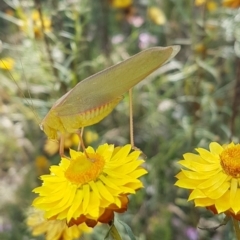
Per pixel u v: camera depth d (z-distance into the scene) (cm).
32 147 60
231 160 30
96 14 67
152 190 53
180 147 56
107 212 30
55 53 56
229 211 29
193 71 57
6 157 61
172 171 55
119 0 66
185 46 66
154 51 30
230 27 53
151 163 54
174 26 64
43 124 31
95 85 30
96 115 31
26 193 54
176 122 61
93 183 30
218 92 57
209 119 59
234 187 30
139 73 30
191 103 60
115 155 31
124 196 30
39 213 38
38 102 54
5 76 54
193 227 49
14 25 63
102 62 59
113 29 70
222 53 57
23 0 54
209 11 58
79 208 30
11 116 60
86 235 46
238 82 52
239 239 30
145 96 60
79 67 54
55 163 53
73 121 31
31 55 53
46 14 55
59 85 53
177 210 51
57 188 31
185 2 61
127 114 60
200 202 29
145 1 65
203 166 31
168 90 60
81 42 60
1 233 50
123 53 61
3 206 53
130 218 50
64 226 37
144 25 70
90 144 53
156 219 49
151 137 59
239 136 55
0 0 69
